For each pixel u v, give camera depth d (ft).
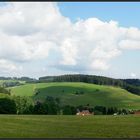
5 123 205.36
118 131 174.29
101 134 165.58
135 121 214.69
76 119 234.99
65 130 178.91
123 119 228.43
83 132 171.94
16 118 235.40
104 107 574.15
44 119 233.96
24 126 193.88
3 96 412.57
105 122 213.05
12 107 405.80
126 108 623.36
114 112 538.06
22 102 421.59
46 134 164.96
